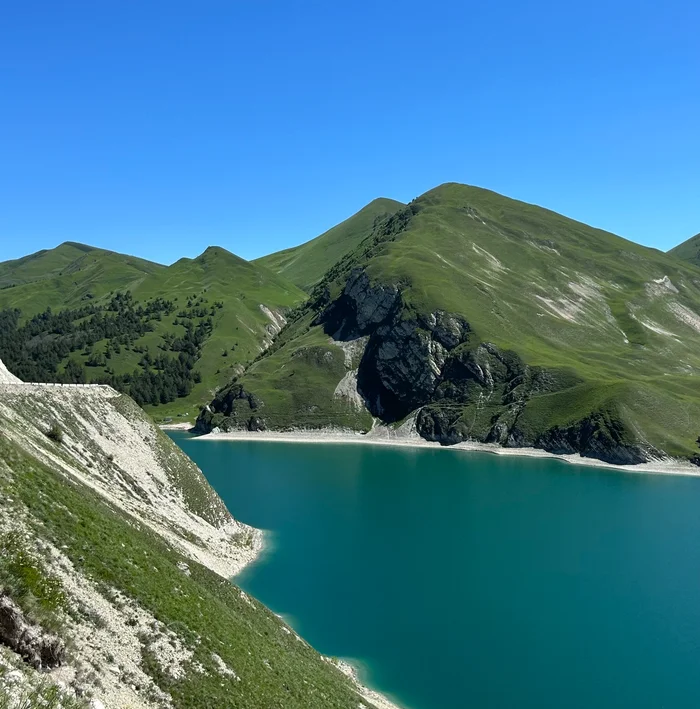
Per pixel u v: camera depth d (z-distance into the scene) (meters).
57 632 25.36
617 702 51.28
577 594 74.62
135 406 87.94
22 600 25.30
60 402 72.94
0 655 21.72
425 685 53.59
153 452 82.06
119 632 29.45
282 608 68.69
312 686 40.34
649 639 62.97
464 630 64.56
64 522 34.81
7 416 57.28
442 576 80.38
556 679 54.88
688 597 74.00
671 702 51.59
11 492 33.19
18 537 29.23
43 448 55.56
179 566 47.38
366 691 50.91
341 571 81.19
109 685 25.47
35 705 19.55
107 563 34.22
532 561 86.88
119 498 62.59
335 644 60.78
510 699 51.72
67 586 29.12
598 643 61.88
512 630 64.69
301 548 90.44
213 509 85.50
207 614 38.62
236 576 74.75
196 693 29.34
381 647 60.38
